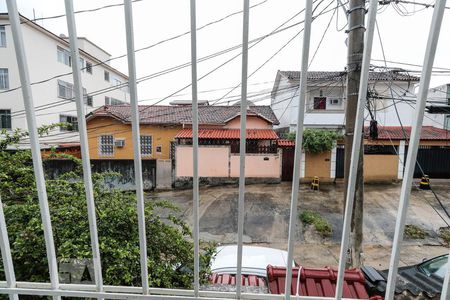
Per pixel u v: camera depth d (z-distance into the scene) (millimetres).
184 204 9938
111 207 2426
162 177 12609
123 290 1161
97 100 20312
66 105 16891
